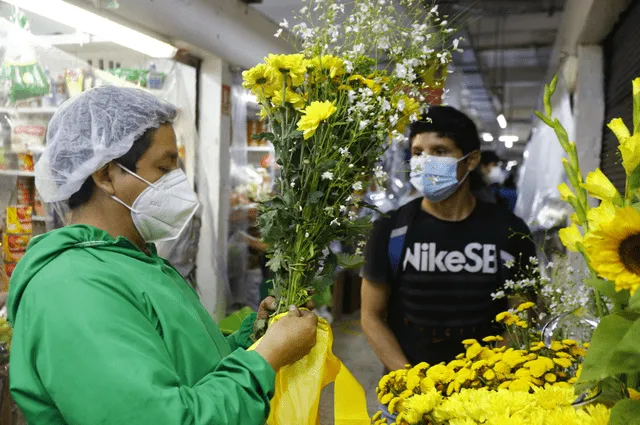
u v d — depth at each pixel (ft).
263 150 17.52
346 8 4.53
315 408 3.81
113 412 2.80
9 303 3.34
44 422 3.07
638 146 2.50
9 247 8.46
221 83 14.56
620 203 2.65
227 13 13.24
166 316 3.32
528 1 18.95
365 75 4.09
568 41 15.83
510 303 6.50
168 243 11.58
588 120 14.11
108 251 3.47
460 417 2.92
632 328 2.30
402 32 4.09
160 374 2.93
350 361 16.26
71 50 12.76
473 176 6.79
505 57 29.09
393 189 19.49
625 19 11.81
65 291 3.04
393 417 5.01
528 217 18.71
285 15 15.66
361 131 3.77
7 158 8.64
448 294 6.26
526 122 49.75
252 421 3.07
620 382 2.87
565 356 3.91
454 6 5.37
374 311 6.52
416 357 6.30
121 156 3.64
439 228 6.36
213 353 3.55
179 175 3.90
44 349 2.95
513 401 2.92
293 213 3.86
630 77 11.22
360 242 4.17
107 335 2.93
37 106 9.37
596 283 2.61
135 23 11.09
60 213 3.99
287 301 3.98
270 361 3.41
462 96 36.63
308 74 4.01
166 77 13.20
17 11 9.35
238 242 15.94
